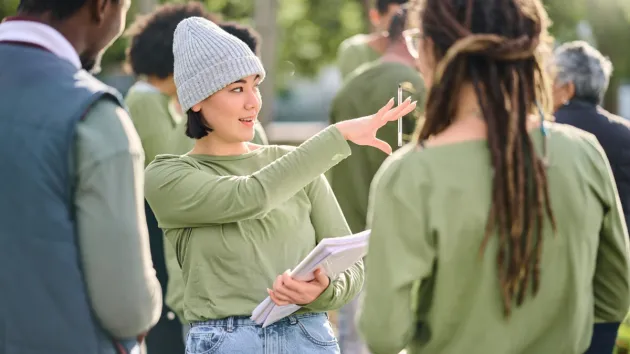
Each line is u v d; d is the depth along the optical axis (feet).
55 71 13.42
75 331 13.23
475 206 12.73
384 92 26.55
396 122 26.45
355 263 17.29
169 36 25.72
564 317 13.17
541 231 12.89
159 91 26.22
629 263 13.88
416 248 12.81
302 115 122.21
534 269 12.94
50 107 13.16
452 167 12.85
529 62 13.12
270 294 15.80
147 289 13.48
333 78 114.01
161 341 25.71
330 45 102.58
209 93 16.71
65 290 13.12
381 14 33.58
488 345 13.00
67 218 13.12
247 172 17.15
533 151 12.89
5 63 13.48
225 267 16.67
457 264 12.79
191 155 17.29
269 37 59.21
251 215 16.30
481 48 12.80
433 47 13.17
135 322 13.34
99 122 13.23
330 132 16.26
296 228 17.08
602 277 13.99
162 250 25.58
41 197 13.05
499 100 12.84
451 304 12.94
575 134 13.48
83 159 13.03
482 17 12.91
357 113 26.86
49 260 13.08
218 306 16.60
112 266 13.07
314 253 15.20
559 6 80.28
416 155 13.07
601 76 25.38
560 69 25.25
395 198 12.91
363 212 27.35
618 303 14.05
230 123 16.89
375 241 13.01
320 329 17.08
